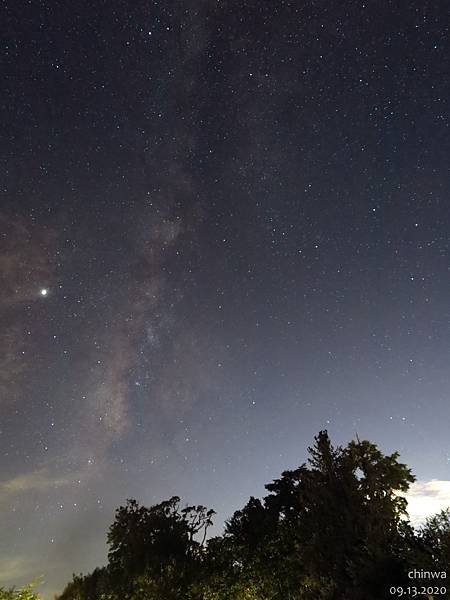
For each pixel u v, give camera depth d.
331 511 18.67
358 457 19.36
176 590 24.72
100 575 34.47
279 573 22.03
